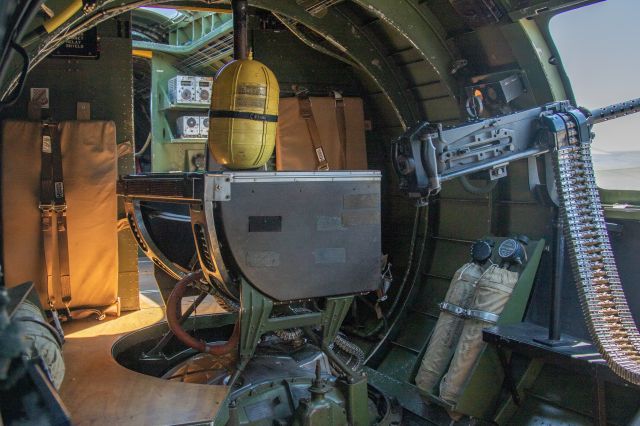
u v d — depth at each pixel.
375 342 4.43
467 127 2.69
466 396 3.20
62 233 3.48
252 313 2.53
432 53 3.63
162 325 3.62
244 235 2.44
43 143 3.48
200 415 2.41
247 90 2.72
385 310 4.59
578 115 2.70
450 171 2.66
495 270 3.35
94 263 3.59
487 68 3.66
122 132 3.90
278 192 2.49
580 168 2.69
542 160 3.20
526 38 3.22
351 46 3.96
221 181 2.37
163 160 7.72
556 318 2.94
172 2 4.01
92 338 3.33
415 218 4.43
